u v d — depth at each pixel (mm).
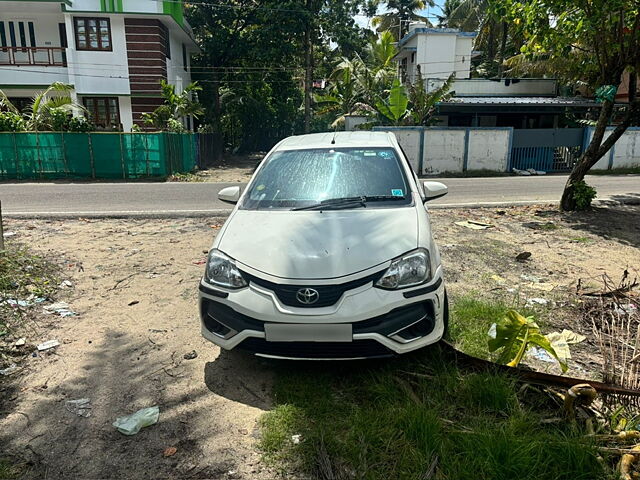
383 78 26094
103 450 2750
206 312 3424
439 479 2422
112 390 3334
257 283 3195
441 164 21094
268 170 4500
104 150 18219
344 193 4051
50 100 19344
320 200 3988
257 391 3295
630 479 2375
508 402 2971
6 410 3117
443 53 28469
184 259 6328
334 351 3115
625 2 7379
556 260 6160
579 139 22016
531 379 3121
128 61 22828
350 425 2861
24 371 3578
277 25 26422
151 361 3715
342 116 26438
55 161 18188
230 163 28578
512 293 4969
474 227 8000
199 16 29500
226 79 31828
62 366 3648
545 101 23797
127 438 2846
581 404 2867
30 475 2562
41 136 17969
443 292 3412
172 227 8297
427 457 2553
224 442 2793
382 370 3396
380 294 3088
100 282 5457
